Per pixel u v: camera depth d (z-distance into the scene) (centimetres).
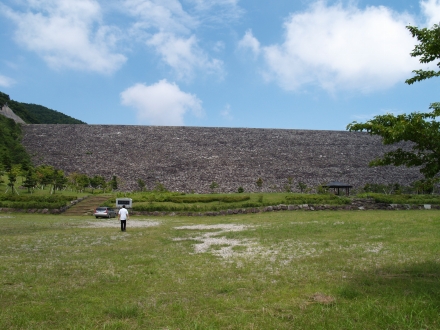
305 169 6400
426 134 916
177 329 724
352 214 3316
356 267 1241
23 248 1719
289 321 759
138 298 934
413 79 1087
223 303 876
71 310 836
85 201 4394
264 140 7431
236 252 1599
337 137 7694
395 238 1845
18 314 804
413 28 1048
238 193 5309
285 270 1227
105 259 1459
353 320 752
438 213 3300
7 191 4622
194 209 3788
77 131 7400
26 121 9556
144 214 3794
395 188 5641
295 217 3147
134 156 6562
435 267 1198
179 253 1592
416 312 777
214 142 7238
